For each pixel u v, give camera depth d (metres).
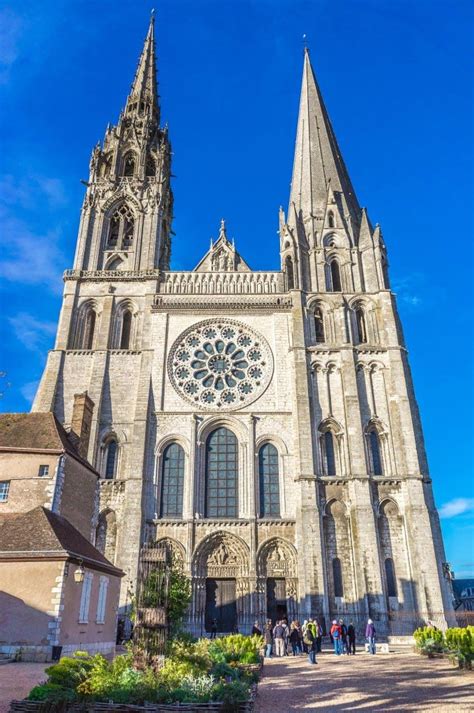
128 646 22.19
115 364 60.22
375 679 26.53
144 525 51.81
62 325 62.19
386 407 58.69
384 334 62.28
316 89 86.75
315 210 71.69
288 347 61.41
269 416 57.72
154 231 69.25
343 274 67.00
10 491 38.38
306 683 25.73
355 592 49.75
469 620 50.62
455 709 18.33
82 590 33.09
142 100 83.56
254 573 50.34
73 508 41.50
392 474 55.28
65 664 18.42
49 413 45.56
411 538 51.47
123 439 56.47
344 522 52.78
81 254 67.31
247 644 30.67
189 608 48.88
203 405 58.44
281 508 53.66
